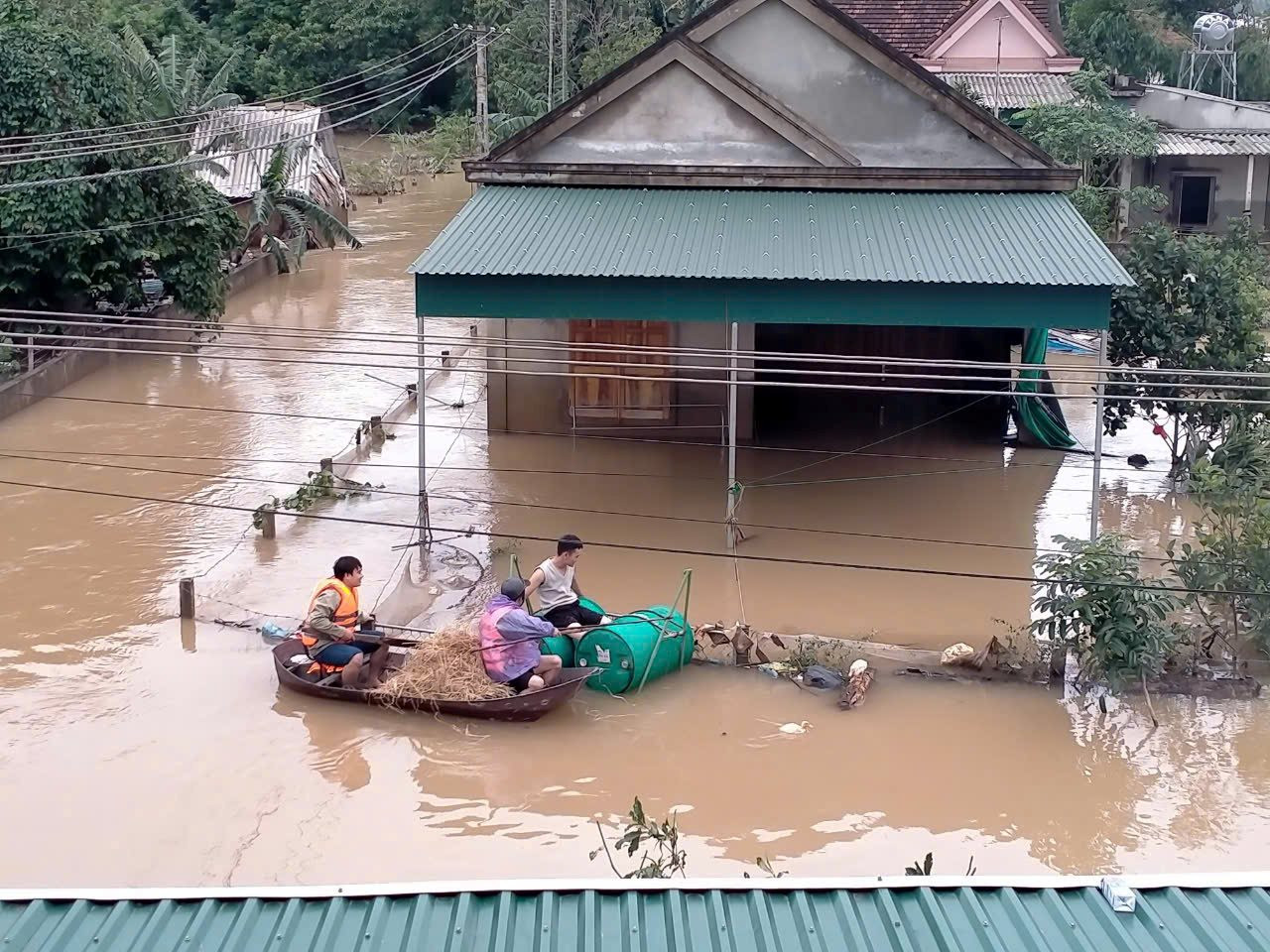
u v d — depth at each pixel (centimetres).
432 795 980
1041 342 1944
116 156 2317
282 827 930
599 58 4359
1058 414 2000
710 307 1398
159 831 920
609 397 1947
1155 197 2939
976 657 1198
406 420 2083
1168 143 3031
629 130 1714
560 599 1181
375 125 5928
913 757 1050
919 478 1800
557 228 1534
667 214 1591
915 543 1541
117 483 1738
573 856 901
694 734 1085
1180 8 4588
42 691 1140
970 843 925
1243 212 2994
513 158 1719
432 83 5975
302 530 1575
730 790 994
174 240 2491
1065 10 4362
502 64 4900
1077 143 2884
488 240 1484
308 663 1158
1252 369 1717
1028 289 1362
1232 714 1127
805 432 2028
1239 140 3066
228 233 2644
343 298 3064
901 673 1202
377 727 1087
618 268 1401
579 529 1579
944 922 529
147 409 2128
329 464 1717
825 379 2117
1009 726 1105
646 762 1038
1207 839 933
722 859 898
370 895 548
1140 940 519
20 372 2178
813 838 927
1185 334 1748
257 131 3688
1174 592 1249
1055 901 545
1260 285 2227
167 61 3575
